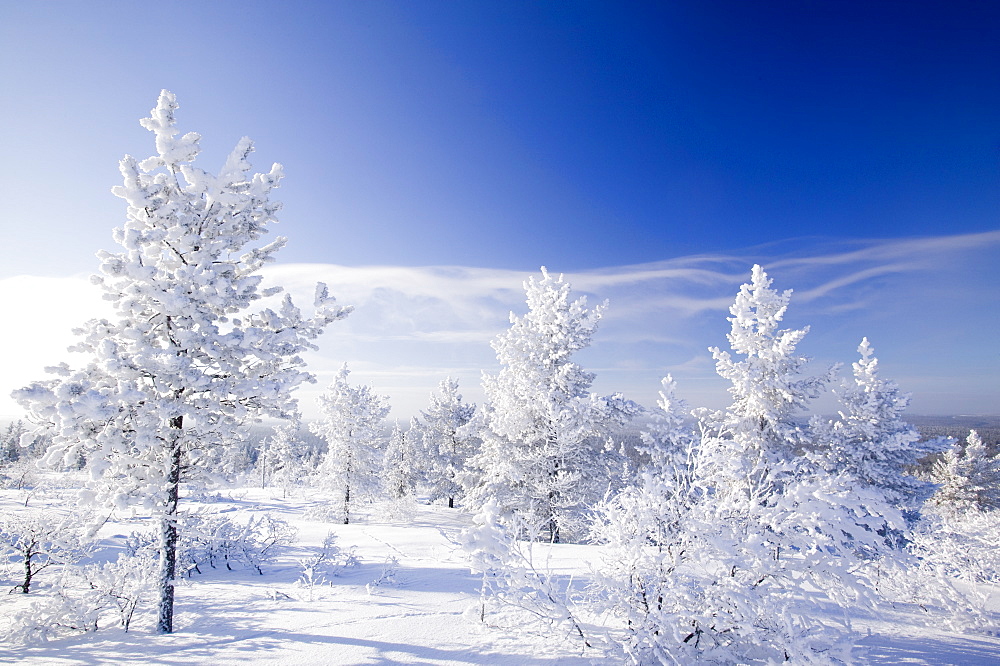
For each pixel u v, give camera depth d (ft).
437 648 21.15
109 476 24.56
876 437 56.13
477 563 21.20
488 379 70.33
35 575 38.37
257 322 28.76
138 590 27.58
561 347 63.87
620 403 63.31
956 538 36.01
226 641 22.97
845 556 18.84
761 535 19.22
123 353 23.90
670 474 22.22
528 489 61.57
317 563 36.58
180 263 27.30
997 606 32.19
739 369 55.01
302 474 221.87
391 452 149.79
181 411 24.86
